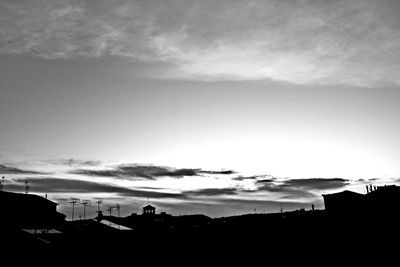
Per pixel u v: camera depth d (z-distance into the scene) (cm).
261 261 3503
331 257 3306
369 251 3231
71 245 3450
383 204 3716
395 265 2958
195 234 4247
